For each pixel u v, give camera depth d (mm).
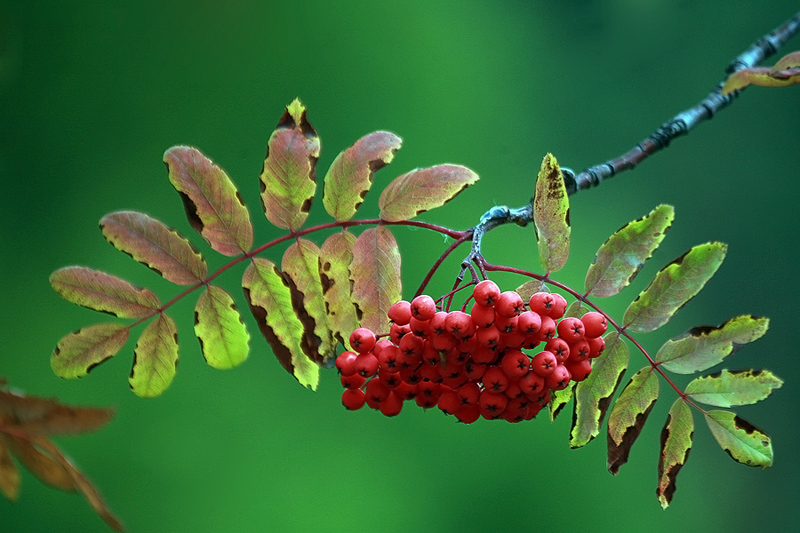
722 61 11125
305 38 10445
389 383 2561
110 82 10422
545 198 2604
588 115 11055
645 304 2678
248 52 10297
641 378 2709
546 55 11156
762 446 2623
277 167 2654
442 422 9078
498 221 2742
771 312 12141
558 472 9102
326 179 2676
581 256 10578
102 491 8328
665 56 11047
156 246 2598
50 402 1626
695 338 2672
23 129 10516
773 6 11016
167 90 10359
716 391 2654
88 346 2557
